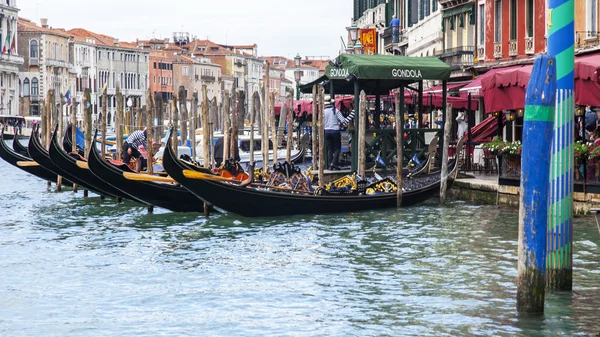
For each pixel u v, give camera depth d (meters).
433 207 29.70
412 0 61.03
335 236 24.20
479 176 33.47
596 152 23.81
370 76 32.69
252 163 38.00
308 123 58.34
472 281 17.91
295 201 27.86
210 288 18.00
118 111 42.22
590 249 20.41
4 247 23.59
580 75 22.81
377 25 72.44
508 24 40.38
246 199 27.25
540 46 37.38
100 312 16.25
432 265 19.69
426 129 34.38
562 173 14.62
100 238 25.08
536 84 12.93
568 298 15.04
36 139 37.06
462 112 43.53
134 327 15.20
